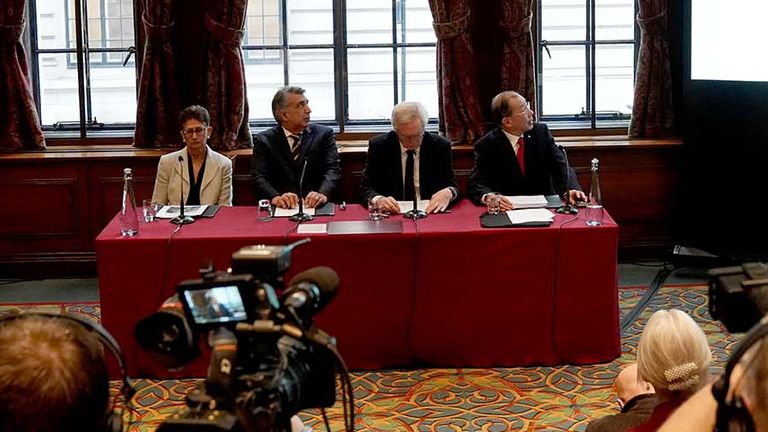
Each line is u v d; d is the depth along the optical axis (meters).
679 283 5.98
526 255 4.44
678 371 2.43
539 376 4.46
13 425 1.01
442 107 6.45
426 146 5.31
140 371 4.50
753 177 5.78
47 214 6.27
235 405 1.37
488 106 6.55
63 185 6.25
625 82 6.77
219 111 6.36
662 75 6.51
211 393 1.41
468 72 6.37
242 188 6.27
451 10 6.31
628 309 5.47
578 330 4.52
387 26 6.68
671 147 6.39
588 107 6.74
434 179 5.29
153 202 4.89
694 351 2.45
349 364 4.53
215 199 5.34
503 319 4.50
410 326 4.50
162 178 5.37
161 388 4.41
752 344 1.01
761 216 5.78
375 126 6.73
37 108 6.68
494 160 5.36
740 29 5.75
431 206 4.85
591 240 4.44
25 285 6.18
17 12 6.24
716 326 5.16
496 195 4.83
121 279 4.38
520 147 5.40
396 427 3.96
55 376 1.04
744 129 5.79
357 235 4.38
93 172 6.24
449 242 4.41
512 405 4.17
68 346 1.07
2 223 6.27
